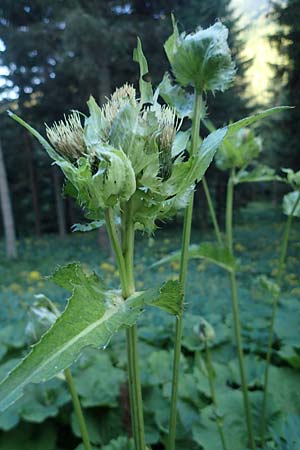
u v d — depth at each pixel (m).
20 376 0.12
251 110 2.49
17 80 2.73
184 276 0.19
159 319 0.79
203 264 1.52
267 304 0.87
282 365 0.63
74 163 0.16
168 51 0.20
